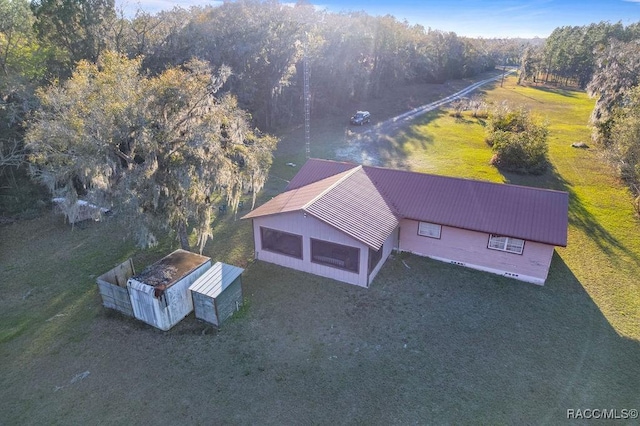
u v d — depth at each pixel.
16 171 22.69
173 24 31.48
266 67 34.97
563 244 14.26
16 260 16.94
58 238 18.73
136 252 17.61
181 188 14.08
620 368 11.62
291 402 10.46
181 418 10.00
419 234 17.05
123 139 13.95
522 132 29.34
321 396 10.66
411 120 44.59
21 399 10.53
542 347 12.36
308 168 20.31
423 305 14.24
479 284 15.49
